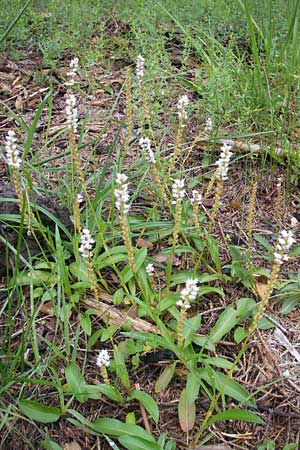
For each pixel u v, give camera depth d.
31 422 0.30
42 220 0.39
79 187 0.43
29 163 0.42
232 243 0.42
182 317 0.29
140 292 0.37
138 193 0.45
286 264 0.40
